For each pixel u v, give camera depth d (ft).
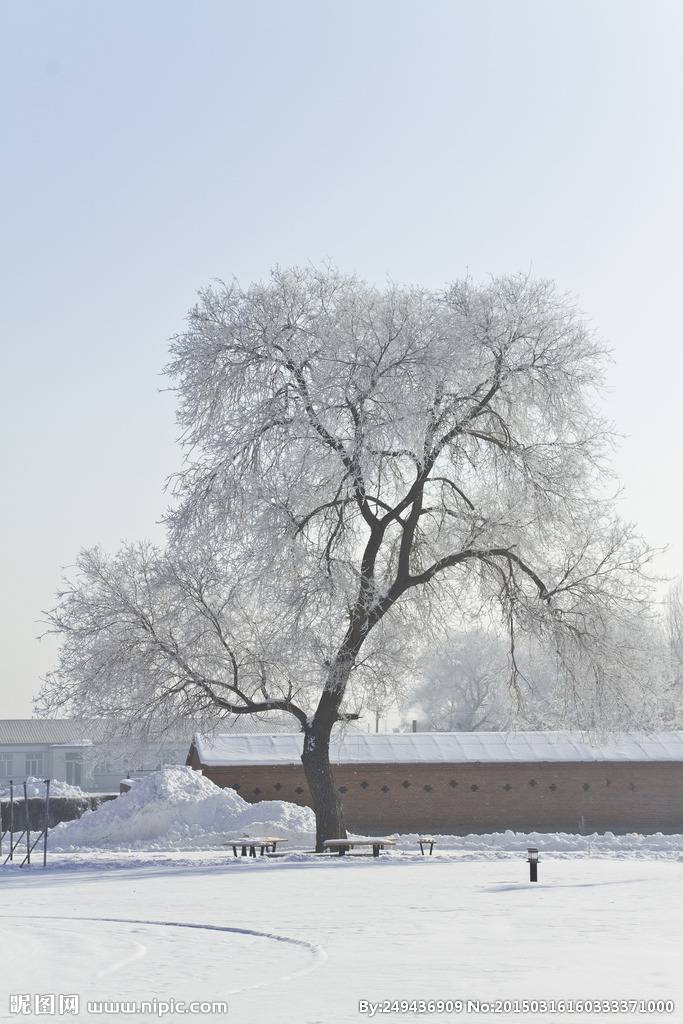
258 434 113.39
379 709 124.06
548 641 121.49
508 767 157.69
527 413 121.49
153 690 116.67
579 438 121.70
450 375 111.75
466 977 43.04
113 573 121.08
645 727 124.47
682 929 57.31
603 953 49.08
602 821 158.20
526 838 130.41
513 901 71.72
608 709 120.57
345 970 45.39
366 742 159.02
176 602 118.11
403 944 52.90
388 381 110.63
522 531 118.73
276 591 111.45
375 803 155.12
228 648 118.11
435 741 160.76
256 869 101.04
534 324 117.60
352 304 115.96
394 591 117.29
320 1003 38.14
